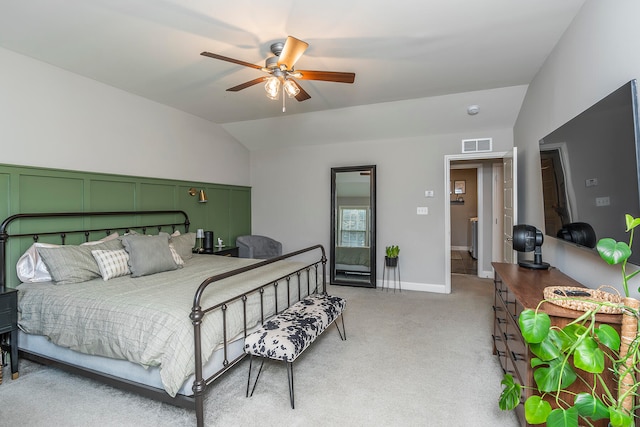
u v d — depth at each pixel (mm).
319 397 2037
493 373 2314
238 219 5445
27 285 2428
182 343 1722
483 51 2676
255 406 1946
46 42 2504
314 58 2789
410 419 1819
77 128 3102
